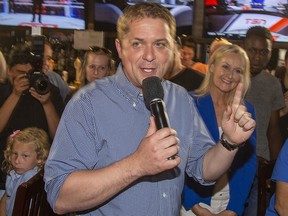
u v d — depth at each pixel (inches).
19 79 118.3
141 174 54.4
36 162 108.3
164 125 55.3
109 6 231.1
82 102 61.9
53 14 233.6
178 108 68.0
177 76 143.6
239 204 106.3
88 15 232.8
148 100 58.1
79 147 60.2
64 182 57.5
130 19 60.9
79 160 59.9
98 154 61.9
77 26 234.2
